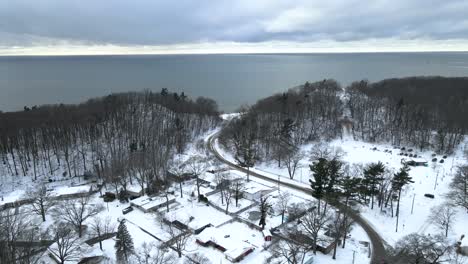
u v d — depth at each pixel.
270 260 60.94
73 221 69.38
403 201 87.38
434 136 133.62
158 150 114.00
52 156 122.81
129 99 164.25
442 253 57.78
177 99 175.25
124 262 58.19
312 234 65.12
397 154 122.31
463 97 172.50
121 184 92.50
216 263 61.53
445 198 86.69
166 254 62.75
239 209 81.81
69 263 59.34
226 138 140.12
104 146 125.56
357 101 165.88
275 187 94.94
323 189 77.06
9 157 122.00
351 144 134.50
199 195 87.19
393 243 70.06
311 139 137.38
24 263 55.31
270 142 125.75
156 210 81.88
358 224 77.56
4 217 66.62
